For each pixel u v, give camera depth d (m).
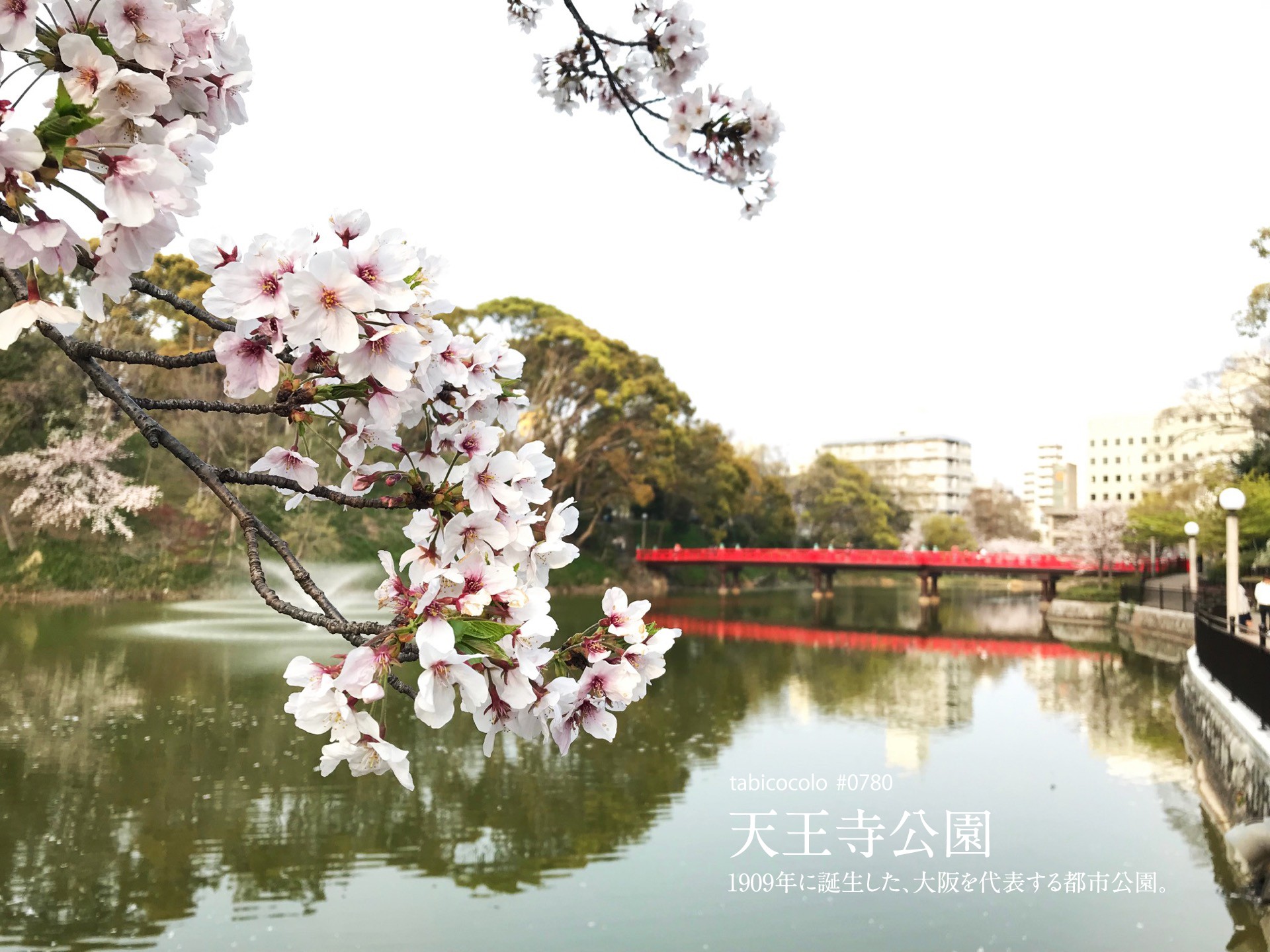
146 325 22.23
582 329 37.97
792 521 57.09
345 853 7.79
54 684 14.11
